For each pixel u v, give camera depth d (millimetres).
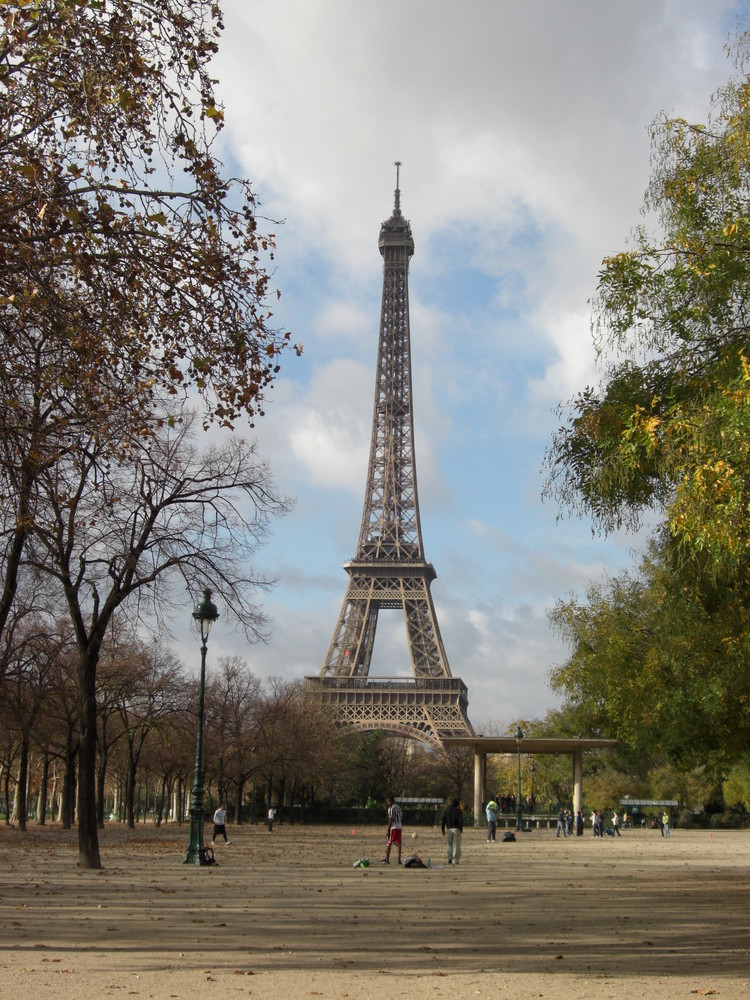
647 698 46688
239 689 131750
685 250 25500
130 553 45438
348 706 167750
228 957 20875
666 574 37156
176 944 22656
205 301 23719
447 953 22016
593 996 17031
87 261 22297
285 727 133250
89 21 20812
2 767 126312
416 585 183000
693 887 41375
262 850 69000
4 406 23062
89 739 47000
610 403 26562
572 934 25688
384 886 40312
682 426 21875
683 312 25453
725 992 17484
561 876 47438
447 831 56812
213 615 48969
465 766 186625
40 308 22641
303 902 33000
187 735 106188
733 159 25312
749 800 130750
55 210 21844
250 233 23547
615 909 32219
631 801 146250
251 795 160000
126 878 41812
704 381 24156
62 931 24547
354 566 184000
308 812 154625
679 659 41812
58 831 102438
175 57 21641
